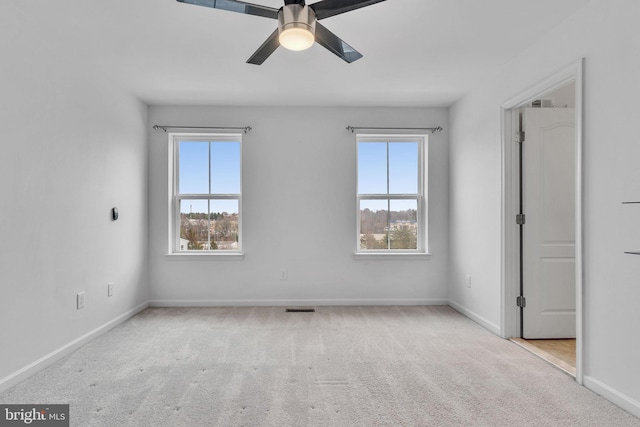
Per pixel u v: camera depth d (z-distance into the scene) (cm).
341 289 414
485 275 334
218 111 408
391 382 221
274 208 412
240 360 255
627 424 176
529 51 272
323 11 186
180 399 200
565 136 301
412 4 218
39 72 235
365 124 416
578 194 219
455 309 397
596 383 207
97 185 304
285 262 412
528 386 216
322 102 400
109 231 323
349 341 295
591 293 212
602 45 203
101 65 301
